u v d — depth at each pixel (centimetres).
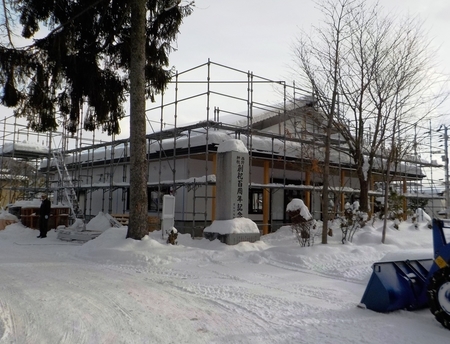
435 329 566
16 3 1251
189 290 756
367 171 1761
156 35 1455
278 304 669
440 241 612
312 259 1059
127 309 620
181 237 1429
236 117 2041
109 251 1127
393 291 641
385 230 1384
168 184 1594
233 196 1345
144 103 1270
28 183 3183
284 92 1767
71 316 576
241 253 1168
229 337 508
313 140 1725
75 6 1325
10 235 1689
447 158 2503
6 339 479
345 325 571
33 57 1271
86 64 1407
